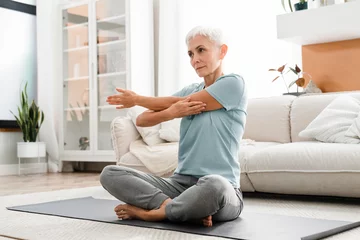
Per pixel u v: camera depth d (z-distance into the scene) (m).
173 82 5.10
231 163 1.81
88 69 5.47
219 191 1.63
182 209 1.68
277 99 3.45
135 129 3.46
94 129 5.36
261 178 2.71
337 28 3.64
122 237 1.61
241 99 1.83
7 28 5.61
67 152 5.59
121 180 1.81
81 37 5.55
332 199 2.71
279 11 4.41
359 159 2.37
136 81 5.06
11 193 3.43
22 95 5.48
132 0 5.06
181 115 1.80
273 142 3.33
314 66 4.09
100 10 5.36
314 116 3.19
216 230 1.67
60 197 3.01
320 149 2.53
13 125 5.56
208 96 1.79
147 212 1.79
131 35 5.03
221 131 1.80
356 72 3.86
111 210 2.29
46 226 1.90
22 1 5.76
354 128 2.77
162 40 5.18
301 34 3.82
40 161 5.74
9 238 1.71
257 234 1.60
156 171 3.11
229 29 4.73
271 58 4.46
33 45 5.89
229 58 4.71
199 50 1.82
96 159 5.33
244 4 4.64
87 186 3.87
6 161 5.51
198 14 4.98
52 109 5.64
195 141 1.83
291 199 2.77
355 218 2.05
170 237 1.58
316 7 3.87
